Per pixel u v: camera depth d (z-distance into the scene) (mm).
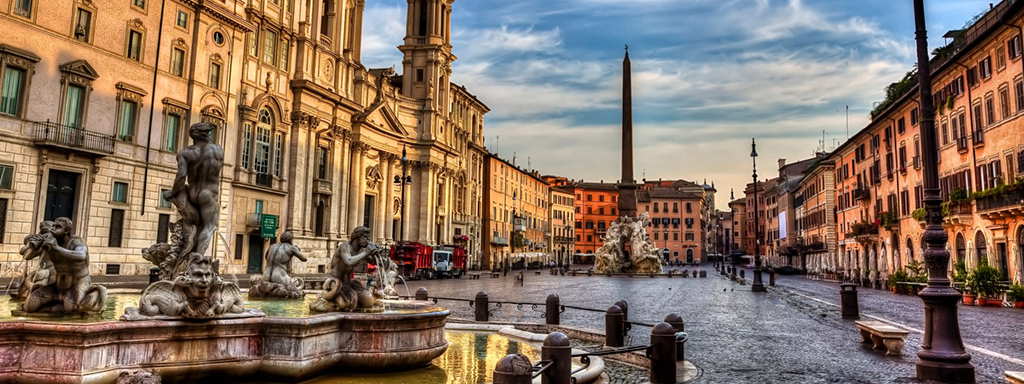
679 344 10742
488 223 86688
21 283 10734
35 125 28812
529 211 108375
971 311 22547
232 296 8000
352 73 55719
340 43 53219
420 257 54344
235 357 7738
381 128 59375
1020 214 27797
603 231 141250
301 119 46875
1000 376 9578
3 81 27766
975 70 33250
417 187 67562
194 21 37375
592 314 19797
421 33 71875
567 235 130000
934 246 9383
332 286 9141
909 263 42562
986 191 30312
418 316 9000
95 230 31203
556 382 6883
